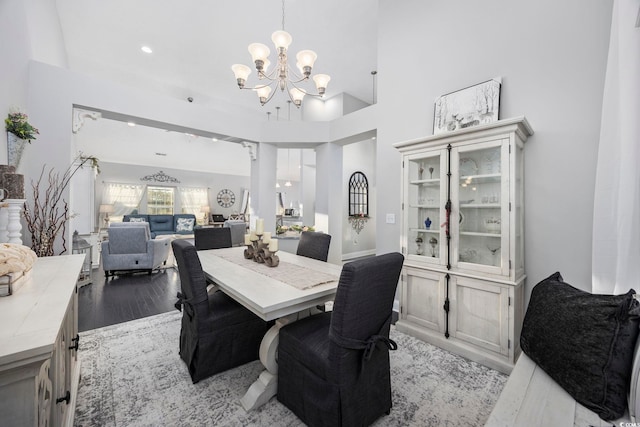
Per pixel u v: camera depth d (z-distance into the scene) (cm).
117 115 324
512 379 115
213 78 492
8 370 64
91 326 257
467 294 209
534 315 134
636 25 124
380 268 129
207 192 1077
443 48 265
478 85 235
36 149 266
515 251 189
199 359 173
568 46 196
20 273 114
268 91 304
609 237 157
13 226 170
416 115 288
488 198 209
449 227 220
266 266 213
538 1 209
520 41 217
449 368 192
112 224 439
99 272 464
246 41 390
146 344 223
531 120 211
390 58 314
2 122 200
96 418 143
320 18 344
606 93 158
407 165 251
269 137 440
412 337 238
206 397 161
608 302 105
